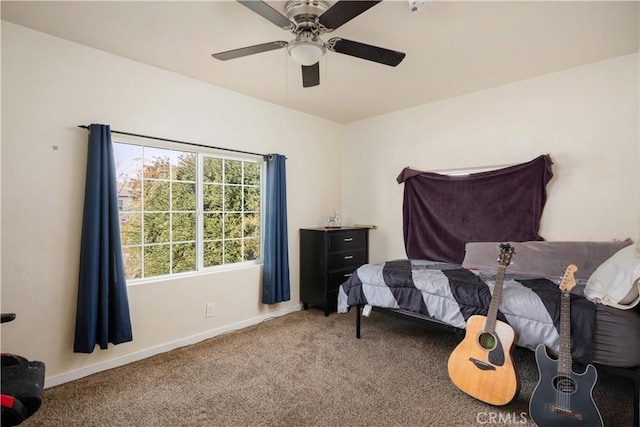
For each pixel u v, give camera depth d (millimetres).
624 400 1979
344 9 1509
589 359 1719
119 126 2516
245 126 3367
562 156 2820
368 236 4227
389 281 2711
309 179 4062
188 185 3018
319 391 2109
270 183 3467
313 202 4113
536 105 2941
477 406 1939
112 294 2363
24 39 2104
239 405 1964
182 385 2193
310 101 3582
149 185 2764
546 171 2850
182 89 2877
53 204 2229
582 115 2715
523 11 1909
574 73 2740
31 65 2133
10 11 1923
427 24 2049
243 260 3451
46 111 2193
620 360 1674
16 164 2088
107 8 1896
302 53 1846
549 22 2027
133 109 2590
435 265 3131
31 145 2139
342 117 4211
